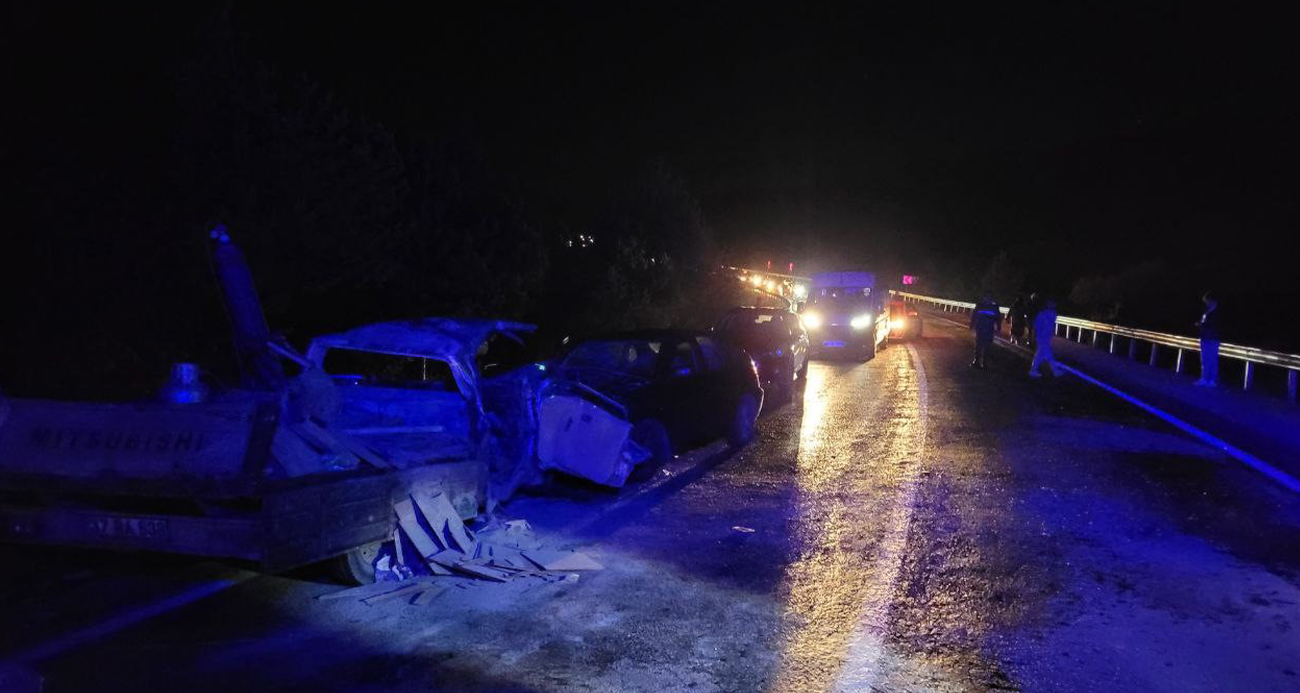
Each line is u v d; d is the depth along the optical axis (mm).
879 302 24891
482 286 17953
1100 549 6707
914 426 12508
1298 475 9234
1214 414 13570
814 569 6371
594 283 26391
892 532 7250
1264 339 30797
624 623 5340
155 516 5293
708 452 10969
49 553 6457
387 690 4422
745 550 6855
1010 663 4738
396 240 15203
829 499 8438
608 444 8070
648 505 8297
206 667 4660
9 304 10375
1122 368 21281
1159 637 5043
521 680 4551
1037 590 5844
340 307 15430
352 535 5652
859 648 4953
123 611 5438
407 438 7027
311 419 6090
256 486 5191
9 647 4879
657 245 31828
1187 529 7227
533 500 8477
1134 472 9367
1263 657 4766
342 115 13781
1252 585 5891
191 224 11500
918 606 5598
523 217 20391
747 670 4680
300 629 5199
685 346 10727
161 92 12477
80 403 5605
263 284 12773
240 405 5453
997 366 21094
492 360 19266
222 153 12359
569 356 10664
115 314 10914
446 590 5871
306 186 13023
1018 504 8070
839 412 14109
